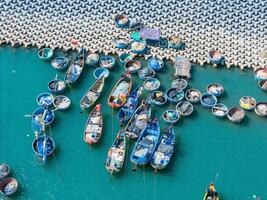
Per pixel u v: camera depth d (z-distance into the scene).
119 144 57.12
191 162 56.94
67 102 61.06
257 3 68.81
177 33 67.00
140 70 63.75
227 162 57.06
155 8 68.88
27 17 68.44
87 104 60.72
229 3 68.81
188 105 60.69
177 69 63.41
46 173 55.88
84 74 64.25
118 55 65.56
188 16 68.19
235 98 62.31
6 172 54.88
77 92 62.69
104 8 69.00
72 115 60.69
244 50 65.50
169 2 69.19
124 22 67.31
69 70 63.66
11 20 68.19
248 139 59.06
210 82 63.66
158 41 66.00
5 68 65.00
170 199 54.25
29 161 56.59
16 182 54.22
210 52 64.88
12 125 59.69
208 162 57.03
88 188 55.03
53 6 69.12
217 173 56.16
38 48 66.25
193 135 59.25
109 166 55.41
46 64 65.31
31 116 60.28
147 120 59.09
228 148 58.25
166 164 55.66
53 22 68.06
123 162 56.06
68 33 67.19
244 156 57.62
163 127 59.62
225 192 54.69
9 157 56.97
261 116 60.44
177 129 59.72
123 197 54.47
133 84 63.19
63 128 59.53
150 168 56.09
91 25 67.81
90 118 59.38
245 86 63.44
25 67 65.12
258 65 64.50
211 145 58.44
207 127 59.97
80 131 59.34
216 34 66.88
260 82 63.00
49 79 64.06
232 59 64.94
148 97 61.41
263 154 57.81
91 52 65.69
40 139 57.38
